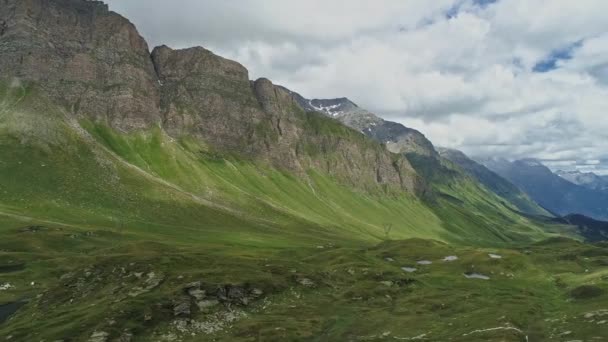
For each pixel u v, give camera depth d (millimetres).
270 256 177125
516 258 170625
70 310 99938
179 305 96875
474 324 97562
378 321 103562
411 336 91812
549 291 139750
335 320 102625
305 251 197500
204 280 110188
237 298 106500
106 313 92062
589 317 100125
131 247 156625
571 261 189750
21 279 137875
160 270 118875
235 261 134625
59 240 180500
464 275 157625
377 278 142000
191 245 187750
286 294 115812
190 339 86312
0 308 115812
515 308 114000
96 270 121812
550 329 95875
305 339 89625
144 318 91188
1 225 195500
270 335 89125
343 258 168750
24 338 86250
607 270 153125
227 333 90375
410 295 129625
